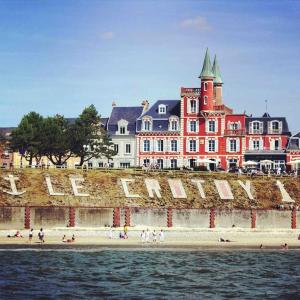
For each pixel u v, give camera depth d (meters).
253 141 186.50
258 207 151.88
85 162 193.88
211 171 165.38
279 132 185.62
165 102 193.25
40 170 156.12
